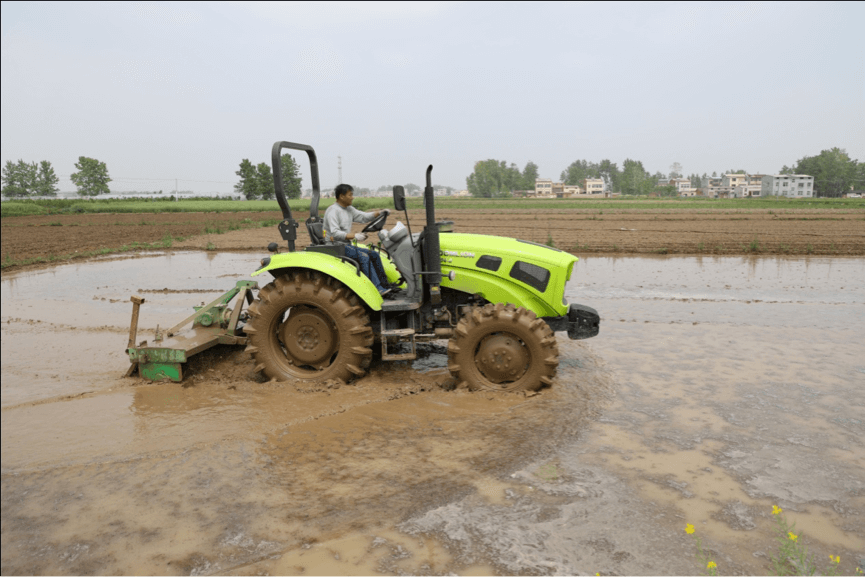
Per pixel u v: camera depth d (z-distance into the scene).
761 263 14.34
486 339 5.27
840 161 141.12
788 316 8.25
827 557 2.70
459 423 4.44
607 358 6.25
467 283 5.68
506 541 2.81
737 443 4.00
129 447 4.08
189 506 3.22
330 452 3.92
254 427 4.43
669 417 4.50
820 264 14.04
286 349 5.75
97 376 5.90
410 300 5.68
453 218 35.44
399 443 4.06
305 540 2.84
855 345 6.64
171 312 9.21
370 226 6.07
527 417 4.54
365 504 3.19
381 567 2.61
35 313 9.20
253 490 3.39
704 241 19.45
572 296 10.06
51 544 2.87
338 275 5.34
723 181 148.75
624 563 2.63
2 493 3.41
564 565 2.62
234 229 29.16
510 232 23.73
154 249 19.81
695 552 2.73
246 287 6.46
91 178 132.00
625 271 13.09
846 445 3.94
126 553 2.78
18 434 4.35
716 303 9.30
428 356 6.57
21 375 5.95
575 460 3.74
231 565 2.66
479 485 3.40
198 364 6.15
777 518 3.03
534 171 191.75
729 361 6.07
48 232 28.64
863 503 3.18
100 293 11.07
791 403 4.79
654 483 3.41
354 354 5.49
